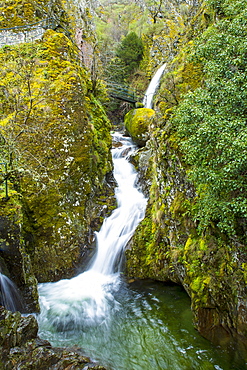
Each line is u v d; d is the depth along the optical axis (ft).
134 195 30.94
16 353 12.33
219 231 14.17
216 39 13.75
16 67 23.11
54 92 25.23
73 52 31.94
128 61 79.87
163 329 16.35
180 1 84.07
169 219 19.74
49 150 23.32
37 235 21.75
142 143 45.06
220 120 11.54
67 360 12.57
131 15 113.39
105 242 25.09
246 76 11.37
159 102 27.30
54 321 17.22
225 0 17.76
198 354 14.06
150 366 13.76
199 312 14.87
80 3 60.29
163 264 20.59
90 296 19.99
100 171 29.09
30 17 29.73
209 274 14.43
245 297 12.42
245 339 12.53
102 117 33.09
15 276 16.69
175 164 18.92
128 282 21.83
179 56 32.76
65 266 22.26
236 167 10.47
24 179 21.77
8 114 23.41
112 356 14.46
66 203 23.35
